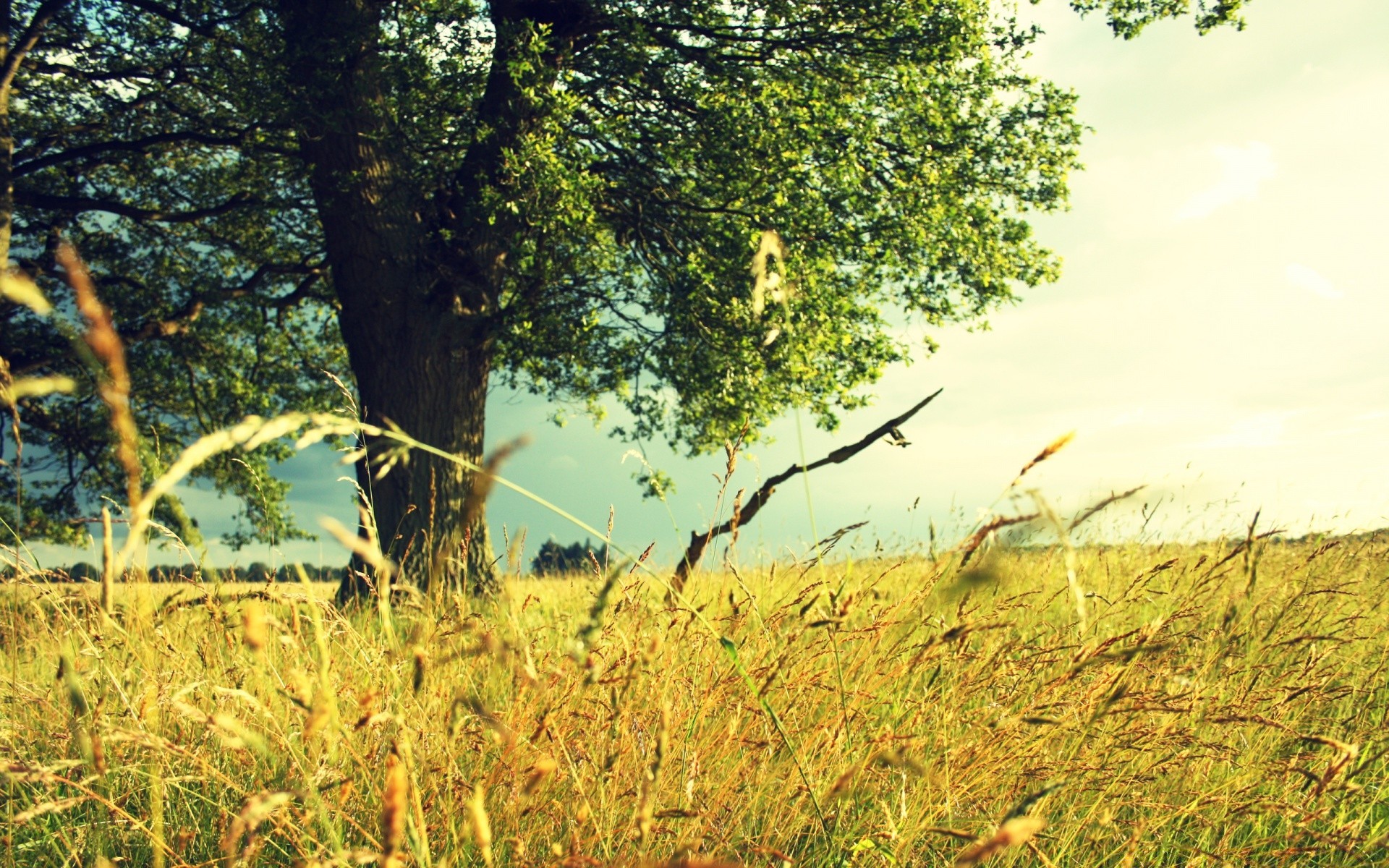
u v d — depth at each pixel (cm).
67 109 1115
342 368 1464
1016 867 171
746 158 987
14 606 227
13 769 141
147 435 982
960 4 995
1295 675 223
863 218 1075
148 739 145
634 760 167
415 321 922
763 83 1029
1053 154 1127
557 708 161
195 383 1335
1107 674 193
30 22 915
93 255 1224
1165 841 184
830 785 171
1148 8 1066
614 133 1015
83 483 1190
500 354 1214
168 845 170
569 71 1023
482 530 736
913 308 1180
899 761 146
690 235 1059
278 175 1185
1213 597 243
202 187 1268
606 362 1210
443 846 156
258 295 1243
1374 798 193
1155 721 199
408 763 133
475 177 976
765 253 143
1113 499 114
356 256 921
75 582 219
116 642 198
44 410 1161
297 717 171
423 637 163
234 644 204
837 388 1150
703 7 995
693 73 1035
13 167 1037
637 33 961
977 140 1115
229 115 1070
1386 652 272
